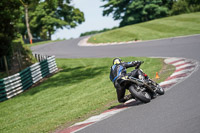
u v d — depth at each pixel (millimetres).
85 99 27016
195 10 169750
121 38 99875
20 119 25500
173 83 23453
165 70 33000
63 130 18000
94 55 69688
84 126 17078
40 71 47906
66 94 32156
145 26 118562
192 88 19953
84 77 41750
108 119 17000
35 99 33469
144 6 179000
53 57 54344
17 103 33750
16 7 57000
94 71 45719
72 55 76875
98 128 15609
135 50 64438
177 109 15641
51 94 34156
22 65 59656
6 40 54594
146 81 18594
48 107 27641
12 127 23266
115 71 19172
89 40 109062
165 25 110375
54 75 49438
